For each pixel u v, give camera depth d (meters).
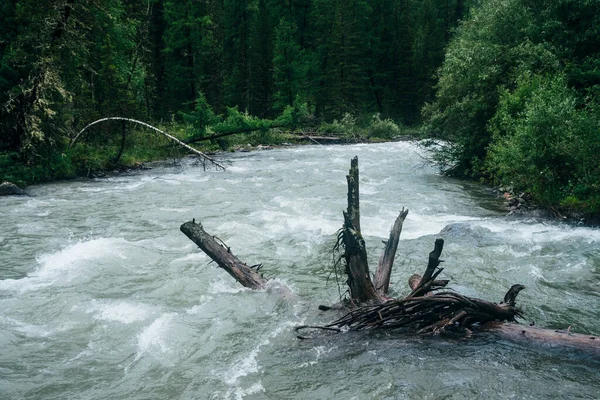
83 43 23.42
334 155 30.12
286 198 16.09
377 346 5.64
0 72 20.47
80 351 5.96
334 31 55.91
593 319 6.67
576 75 18.39
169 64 50.91
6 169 19.34
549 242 10.55
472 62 20.41
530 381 4.79
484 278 8.34
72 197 16.70
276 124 41.12
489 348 5.44
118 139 27.33
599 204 12.64
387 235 11.31
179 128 36.62
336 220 12.80
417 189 18.11
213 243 8.01
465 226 11.37
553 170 14.30
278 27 57.94
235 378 5.22
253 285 7.78
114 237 11.28
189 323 6.66
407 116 62.91
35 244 10.75
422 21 66.81
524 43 19.89
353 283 6.67
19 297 7.62
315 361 5.47
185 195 16.91
